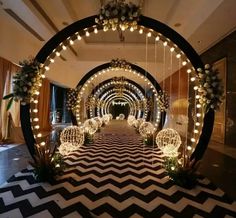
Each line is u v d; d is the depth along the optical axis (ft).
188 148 12.55
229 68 19.33
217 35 19.70
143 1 17.74
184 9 18.31
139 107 51.31
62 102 46.68
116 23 10.70
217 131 21.34
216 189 10.11
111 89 54.34
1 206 8.11
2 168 12.42
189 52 11.90
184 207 8.36
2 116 19.67
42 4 17.28
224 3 14.01
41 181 10.46
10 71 20.11
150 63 31.53
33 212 7.73
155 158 15.78
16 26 19.27
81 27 12.07
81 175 11.70
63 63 33.78
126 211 7.97
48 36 21.54
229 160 15.21
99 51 31.86
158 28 11.86
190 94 27.94
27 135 12.00
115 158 15.62
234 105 18.49
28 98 10.99
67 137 14.66
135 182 10.82
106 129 37.19
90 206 8.26
